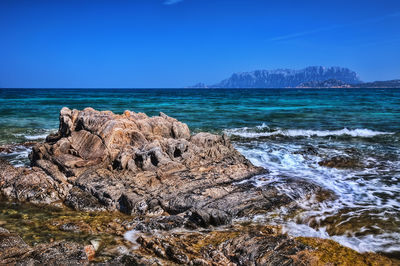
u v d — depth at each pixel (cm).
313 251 633
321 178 1177
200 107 4066
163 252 625
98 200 929
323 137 2039
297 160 1435
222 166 1152
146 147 1145
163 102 5128
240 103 5041
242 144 1800
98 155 1138
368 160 1429
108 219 820
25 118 2730
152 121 1400
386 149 1666
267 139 1973
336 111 3625
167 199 901
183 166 1106
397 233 748
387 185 1110
